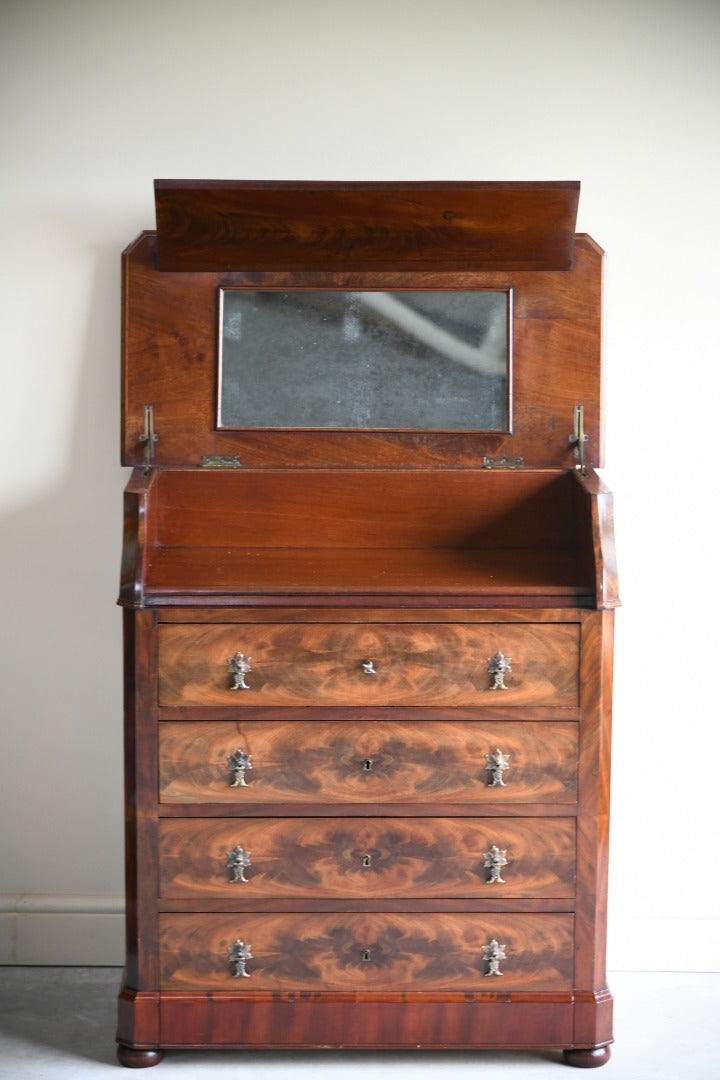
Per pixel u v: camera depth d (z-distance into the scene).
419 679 2.58
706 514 3.13
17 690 3.15
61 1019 2.89
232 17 3.00
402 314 2.94
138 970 2.64
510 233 2.83
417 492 2.92
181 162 3.04
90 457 3.10
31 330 3.06
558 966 2.66
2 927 3.16
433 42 3.02
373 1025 2.65
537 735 2.60
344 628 2.57
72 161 3.03
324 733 2.59
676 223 3.06
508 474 2.91
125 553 2.57
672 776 3.18
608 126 3.04
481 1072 2.69
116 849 3.19
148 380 2.92
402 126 3.04
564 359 2.94
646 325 3.08
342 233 2.83
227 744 2.59
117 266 3.05
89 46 3.00
